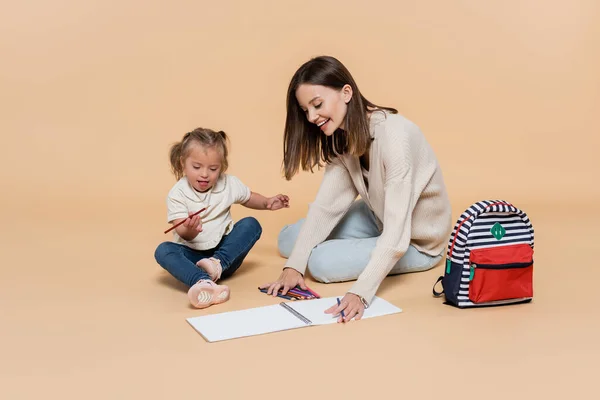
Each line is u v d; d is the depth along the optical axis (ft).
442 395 5.79
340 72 7.66
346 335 6.98
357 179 8.50
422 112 13.35
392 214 7.72
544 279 8.56
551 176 12.66
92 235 10.53
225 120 13.21
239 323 7.23
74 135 13.01
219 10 13.02
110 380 6.08
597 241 10.02
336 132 8.25
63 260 9.42
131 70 13.02
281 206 9.37
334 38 13.29
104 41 12.98
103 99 13.03
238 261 8.81
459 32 13.28
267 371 6.23
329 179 8.76
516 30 13.33
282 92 13.28
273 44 13.19
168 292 8.27
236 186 8.93
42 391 5.90
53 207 11.79
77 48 12.96
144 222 11.17
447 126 13.35
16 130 12.93
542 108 13.41
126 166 12.87
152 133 13.08
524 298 7.73
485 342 6.79
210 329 7.07
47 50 12.95
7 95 12.93
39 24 12.89
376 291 8.20
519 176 12.67
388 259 7.59
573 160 13.00
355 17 13.23
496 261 7.51
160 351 6.65
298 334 7.02
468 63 13.35
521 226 7.70
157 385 5.99
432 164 8.39
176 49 13.05
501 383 5.98
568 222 10.91
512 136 13.32
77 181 12.58
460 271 7.57
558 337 6.89
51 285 8.48
